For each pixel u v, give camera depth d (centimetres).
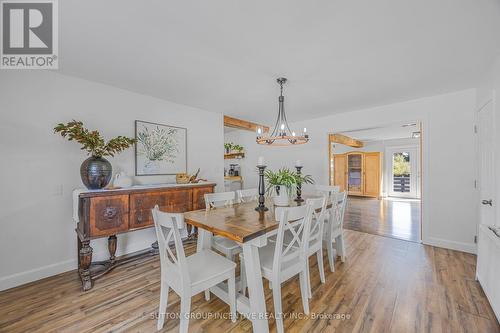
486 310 177
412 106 342
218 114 418
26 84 226
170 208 280
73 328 161
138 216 250
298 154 488
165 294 162
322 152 453
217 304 191
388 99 337
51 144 240
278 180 244
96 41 183
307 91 301
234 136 609
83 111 261
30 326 163
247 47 192
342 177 898
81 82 259
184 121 363
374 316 172
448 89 296
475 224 293
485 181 226
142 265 263
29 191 227
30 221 227
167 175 339
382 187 834
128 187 263
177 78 258
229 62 219
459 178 304
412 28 167
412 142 786
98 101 272
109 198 228
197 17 154
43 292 207
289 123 491
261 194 228
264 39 181
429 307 182
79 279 231
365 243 334
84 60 215
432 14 151
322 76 252
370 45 190
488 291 184
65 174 248
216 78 257
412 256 285
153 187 268
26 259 225
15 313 178
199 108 383
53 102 241
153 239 321
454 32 171
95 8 145
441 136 318
